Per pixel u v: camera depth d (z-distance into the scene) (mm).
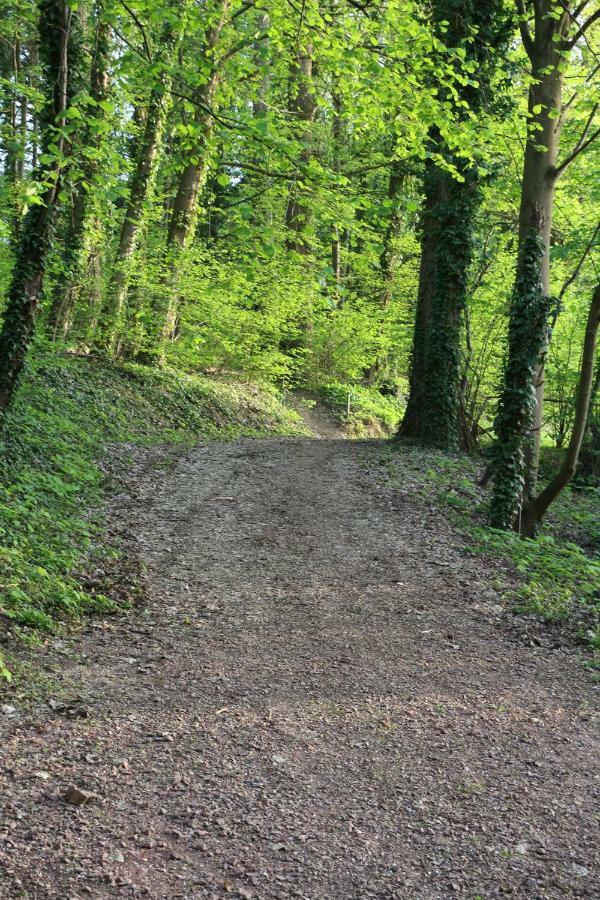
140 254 19984
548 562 9508
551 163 12586
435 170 16859
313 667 5926
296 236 7707
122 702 4977
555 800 4148
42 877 3107
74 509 9938
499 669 6129
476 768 4461
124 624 6633
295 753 4480
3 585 6363
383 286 29297
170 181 27297
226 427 21109
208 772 4152
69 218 17266
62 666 5492
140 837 3479
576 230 16922
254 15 19047
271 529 10305
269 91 15078
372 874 3396
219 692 5305
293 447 16859
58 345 18172
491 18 15484
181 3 8688
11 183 17766
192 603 7391
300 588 8039
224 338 24172
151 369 20609
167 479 12867
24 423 12344
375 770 4355
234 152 8391
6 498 8734
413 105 8578
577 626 7230
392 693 5508
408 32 9227
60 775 3924
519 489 11500
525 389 11531
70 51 11414
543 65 12766
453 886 3354
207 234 30047
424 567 8914
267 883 3262
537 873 3480
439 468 14898
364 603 7641
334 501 11945
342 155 27078
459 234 17047
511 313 11953
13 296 10484
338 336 30203
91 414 16188
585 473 20297
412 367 19234
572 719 5262
